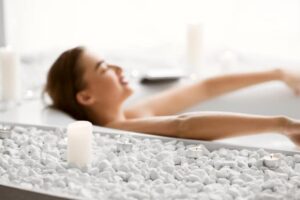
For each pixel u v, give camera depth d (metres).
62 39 2.79
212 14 2.75
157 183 1.27
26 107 2.04
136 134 1.61
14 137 1.61
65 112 1.95
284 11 2.63
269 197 1.14
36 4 2.71
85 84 1.87
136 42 2.84
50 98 1.97
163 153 1.43
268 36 2.69
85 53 1.89
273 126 1.54
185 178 1.29
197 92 2.18
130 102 2.25
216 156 1.43
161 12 2.80
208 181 1.28
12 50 2.15
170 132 1.64
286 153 1.45
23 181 1.28
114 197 1.17
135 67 2.61
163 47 2.82
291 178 1.27
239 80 2.18
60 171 1.34
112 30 2.84
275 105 2.24
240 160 1.39
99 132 1.65
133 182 1.25
